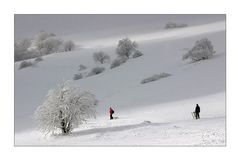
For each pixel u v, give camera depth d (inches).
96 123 2020.2
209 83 2827.3
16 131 2050.9
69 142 1665.8
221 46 3848.4
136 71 3757.4
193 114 2135.8
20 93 3282.5
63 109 1798.7
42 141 1733.5
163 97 2682.1
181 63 3659.0
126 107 2566.4
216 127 1699.1
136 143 1535.4
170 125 1804.9
